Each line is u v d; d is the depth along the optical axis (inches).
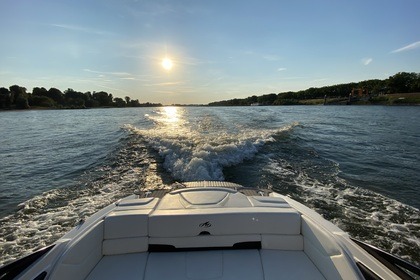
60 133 701.9
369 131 625.9
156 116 1039.0
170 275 96.4
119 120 1018.1
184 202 119.4
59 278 79.0
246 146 369.4
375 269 78.7
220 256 106.1
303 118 922.1
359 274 78.0
